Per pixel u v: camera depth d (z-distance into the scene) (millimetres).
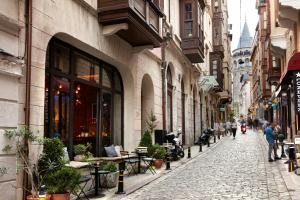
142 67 16609
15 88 7824
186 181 11789
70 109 11078
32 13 8492
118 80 15406
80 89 11992
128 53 14797
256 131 50438
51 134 9906
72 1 10406
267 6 30469
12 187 7574
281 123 28875
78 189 9227
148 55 17609
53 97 10141
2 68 7348
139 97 16109
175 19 23250
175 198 9195
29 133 7828
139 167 13828
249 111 99938
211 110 41188
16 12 7992
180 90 24266
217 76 40375
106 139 13953
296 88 13734
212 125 41500
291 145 14102
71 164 9648
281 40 23688
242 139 33844
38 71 8656
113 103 14680
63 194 7941
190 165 16047
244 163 16047
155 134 17781
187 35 24297
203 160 17797
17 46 7965
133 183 11445
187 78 26750
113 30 12266
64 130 10758
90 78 12703
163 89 19688
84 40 11047
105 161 10883
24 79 8148
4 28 7562
